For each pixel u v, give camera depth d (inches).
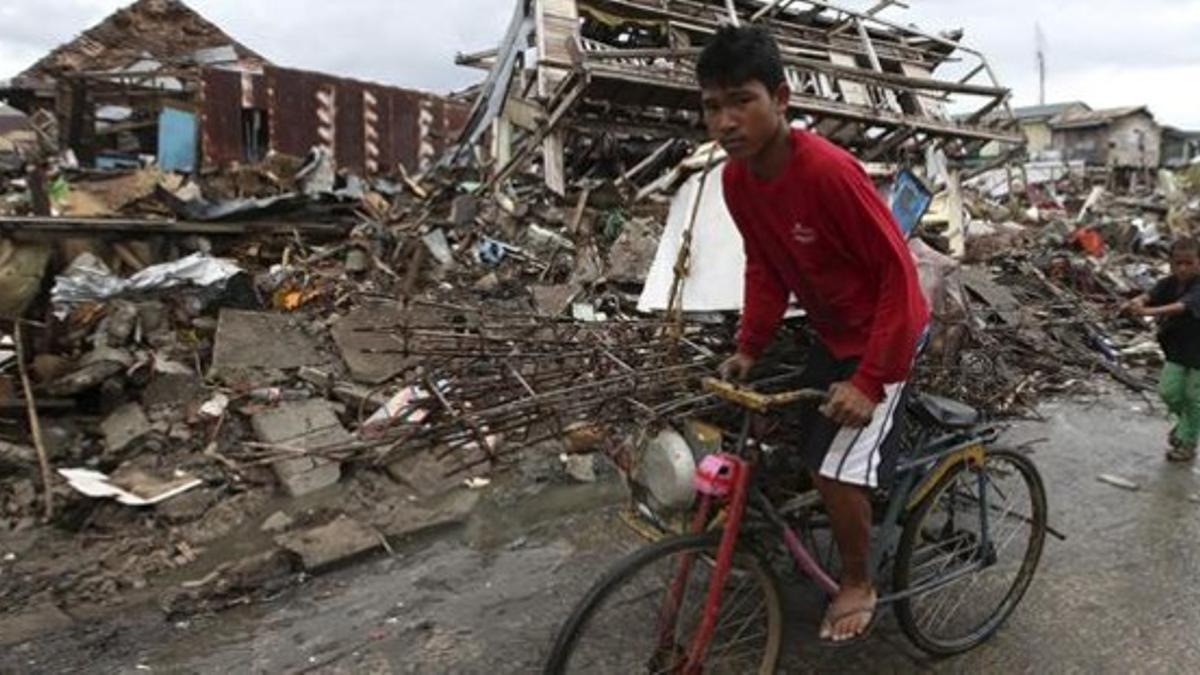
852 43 593.9
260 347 235.6
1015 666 120.0
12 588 141.5
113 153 573.9
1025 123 2031.3
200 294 256.7
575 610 89.7
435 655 122.2
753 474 96.3
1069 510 175.0
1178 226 719.7
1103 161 1846.7
